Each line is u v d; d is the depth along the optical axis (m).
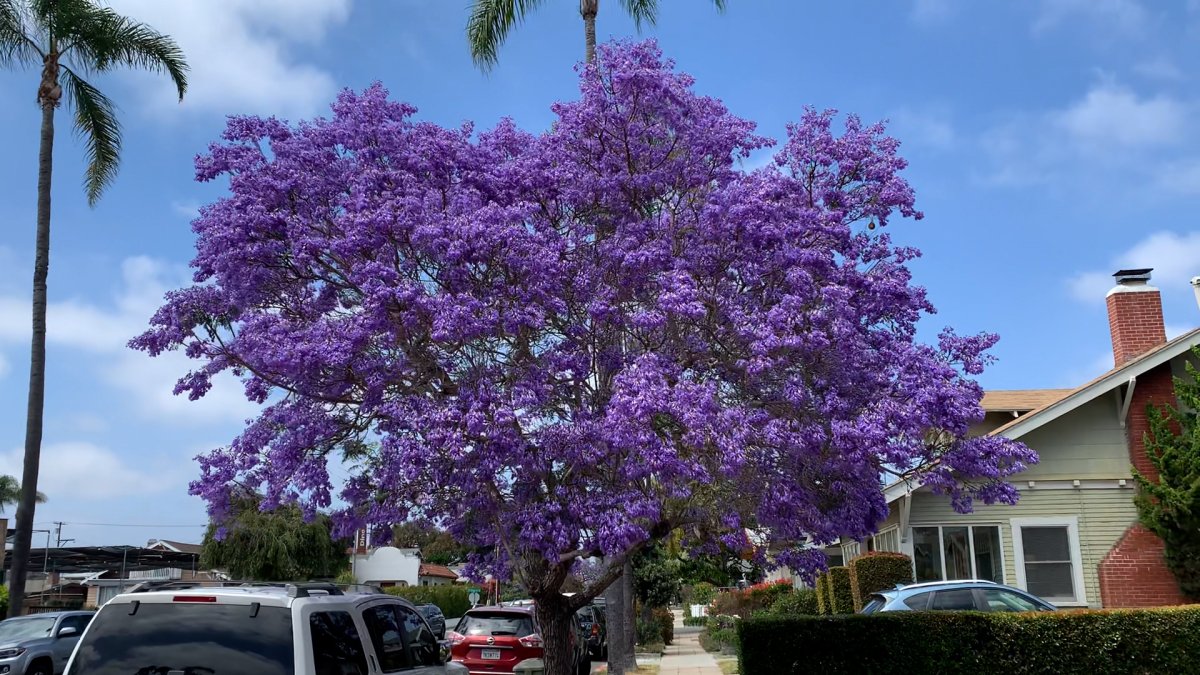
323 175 10.07
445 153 10.05
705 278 9.65
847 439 8.58
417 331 9.30
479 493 9.12
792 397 8.61
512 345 9.47
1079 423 17.95
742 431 8.20
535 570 10.97
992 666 11.97
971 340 9.95
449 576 76.00
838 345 8.88
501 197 10.06
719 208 9.49
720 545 11.70
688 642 33.22
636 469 8.38
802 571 10.14
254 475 9.84
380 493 9.77
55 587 42.59
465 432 8.53
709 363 9.46
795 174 10.48
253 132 10.15
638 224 9.84
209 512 9.95
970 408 8.71
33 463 19.31
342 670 6.65
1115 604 17.05
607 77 10.49
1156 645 11.93
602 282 9.78
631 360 9.48
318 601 6.72
